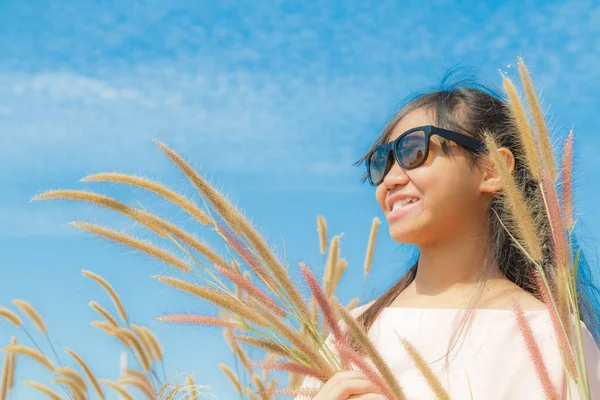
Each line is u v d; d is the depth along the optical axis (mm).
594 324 1989
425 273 1933
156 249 1745
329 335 1934
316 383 1984
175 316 1677
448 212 1847
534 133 1368
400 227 1886
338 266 2307
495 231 1877
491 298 1800
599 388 1612
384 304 2078
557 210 1317
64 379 2885
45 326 3141
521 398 1608
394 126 2070
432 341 1774
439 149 1870
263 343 1695
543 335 1657
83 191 1792
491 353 1673
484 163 1889
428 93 2062
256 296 1652
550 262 1725
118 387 2842
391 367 1774
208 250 1739
